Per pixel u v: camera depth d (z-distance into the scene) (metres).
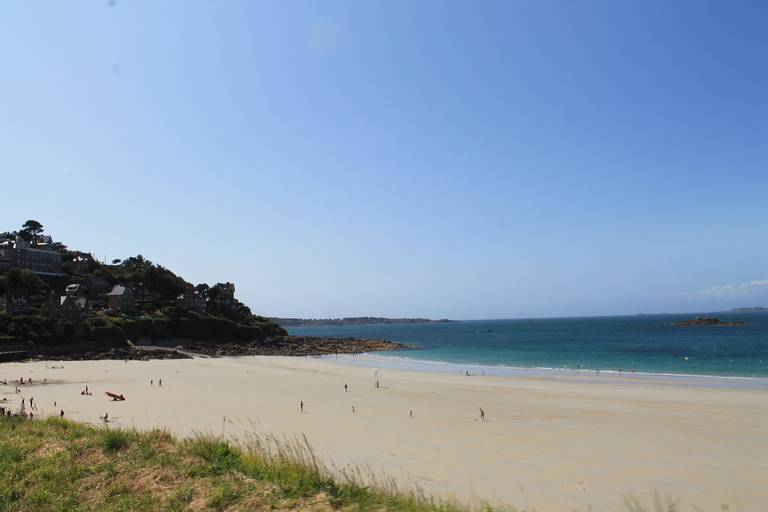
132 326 111.88
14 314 99.06
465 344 150.12
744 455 26.31
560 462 25.03
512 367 80.38
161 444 12.31
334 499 8.72
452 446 28.47
